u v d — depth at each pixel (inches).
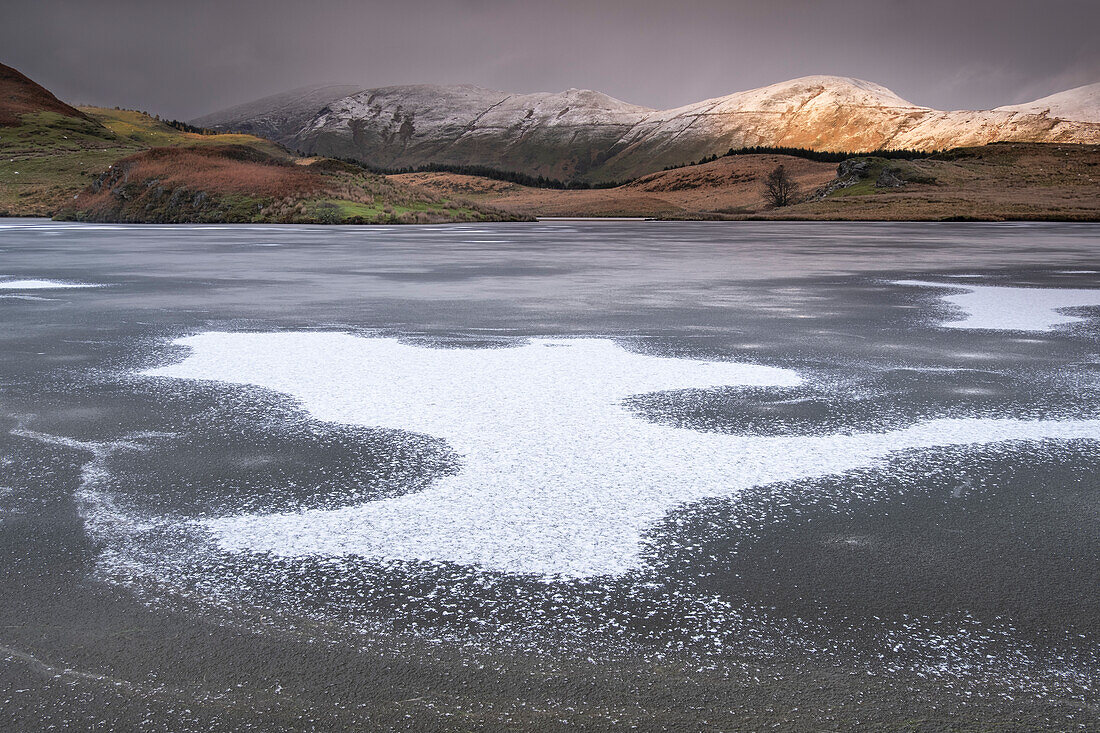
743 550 147.0
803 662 110.8
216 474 186.9
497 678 107.0
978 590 131.6
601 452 203.9
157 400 255.1
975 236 1438.2
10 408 245.3
